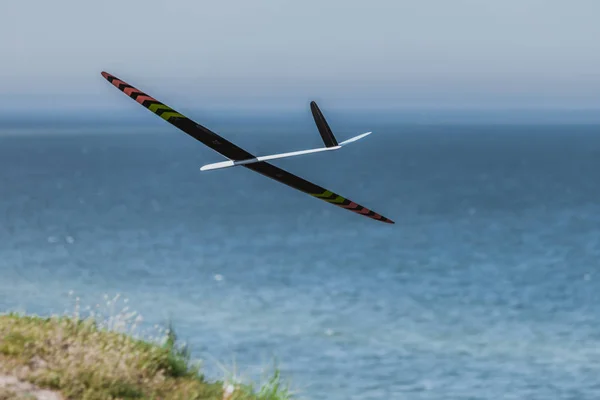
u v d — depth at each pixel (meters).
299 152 28.50
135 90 26.89
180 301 186.00
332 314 173.00
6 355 52.69
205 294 198.50
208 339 138.75
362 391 108.00
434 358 131.00
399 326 160.62
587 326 163.88
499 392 110.69
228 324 154.62
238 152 28.19
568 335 154.50
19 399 45.91
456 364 127.19
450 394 109.31
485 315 176.38
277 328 152.25
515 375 121.19
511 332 157.12
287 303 187.00
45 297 183.12
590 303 193.12
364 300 195.00
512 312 181.00
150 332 138.12
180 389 56.09
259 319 162.50
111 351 56.12
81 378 51.09
